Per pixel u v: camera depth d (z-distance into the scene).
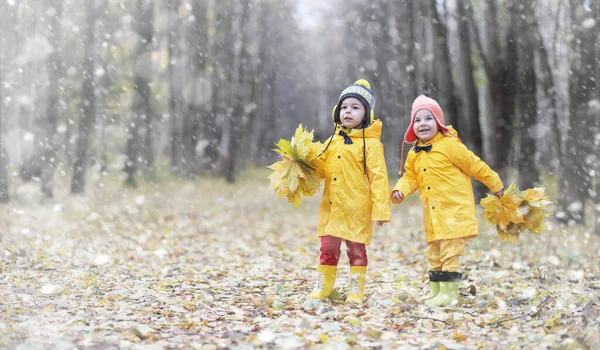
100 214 13.59
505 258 7.89
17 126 15.69
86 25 17.91
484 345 3.74
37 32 15.55
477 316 4.69
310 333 4.08
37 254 7.58
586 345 3.57
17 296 5.01
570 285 5.89
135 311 4.70
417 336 4.06
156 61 27.69
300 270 7.46
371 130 5.35
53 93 16.23
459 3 15.91
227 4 27.67
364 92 5.44
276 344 3.79
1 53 13.95
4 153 14.38
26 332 3.90
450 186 5.20
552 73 15.75
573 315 4.34
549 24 16.53
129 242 9.59
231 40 28.36
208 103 29.02
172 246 9.51
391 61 22.50
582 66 11.07
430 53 18.80
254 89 34.47
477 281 6.26
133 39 22.05
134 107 23.47
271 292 5.76
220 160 31.14
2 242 8.45
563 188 11.73
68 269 6.65
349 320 4.50
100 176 25.92
